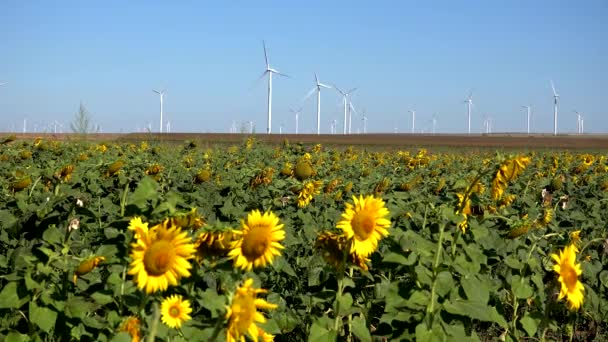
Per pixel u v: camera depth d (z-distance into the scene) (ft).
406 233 15.65
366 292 18.98
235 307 10.21
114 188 28.55
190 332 12.82
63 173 25.61
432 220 19.06
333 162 56.80
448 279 14.65
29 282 12.50
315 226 23.48
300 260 21.35
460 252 16.79
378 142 263.70
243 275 14.38
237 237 12.57
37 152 51.98
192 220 13.50
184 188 30.37
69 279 13.96
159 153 56.44
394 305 15.05
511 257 18.92
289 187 27.17
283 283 20.75
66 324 13.16
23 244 17.31
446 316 15.06
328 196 30.27
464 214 17.37
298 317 17.40
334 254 14.75
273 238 12.53
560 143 265.34
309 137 314.14
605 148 215.31
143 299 12.30
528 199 28.55
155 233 11.10
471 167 60.13
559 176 47.39
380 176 40.65
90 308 13.12
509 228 21.03
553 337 22.44
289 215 25.46
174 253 11.01
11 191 25.23
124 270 13.61
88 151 55.31
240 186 29.27
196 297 14.07
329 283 18.35
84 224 19.17
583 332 23.53
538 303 18.63
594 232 27.61
